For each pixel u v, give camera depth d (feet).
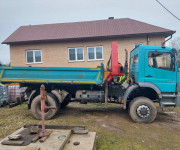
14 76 16.47
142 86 15.03
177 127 14.28
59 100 16.24
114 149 9.94
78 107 22.38
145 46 15.28
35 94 17.12
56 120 15.84
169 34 30.94
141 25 34.40
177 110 20.52
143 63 15.17
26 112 19.25
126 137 11.80
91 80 15.87
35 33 36.50
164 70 15.20
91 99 17.02
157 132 12.96
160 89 15.14
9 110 20.36
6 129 13.34
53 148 7.43
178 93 15.21
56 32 35.78
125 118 16.88
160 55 15.31
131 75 17.88
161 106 15.05
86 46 32.60
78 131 9.82
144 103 15.05
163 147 10.34
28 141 8.11
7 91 24.38
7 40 33.94
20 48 34.24
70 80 15.96
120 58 31.71
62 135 9.02
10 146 7.62
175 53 15.28
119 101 16.30
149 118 15.02
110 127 13.93
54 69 16.06
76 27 37.50
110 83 16.97
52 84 16.89
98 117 17.20
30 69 16.25
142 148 10.12
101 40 32.12
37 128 9.45
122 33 31.19
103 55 32.22
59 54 33.35
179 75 15.51
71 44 32.99
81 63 32.96
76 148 7.89
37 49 33.91
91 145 8.23
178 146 10.53
